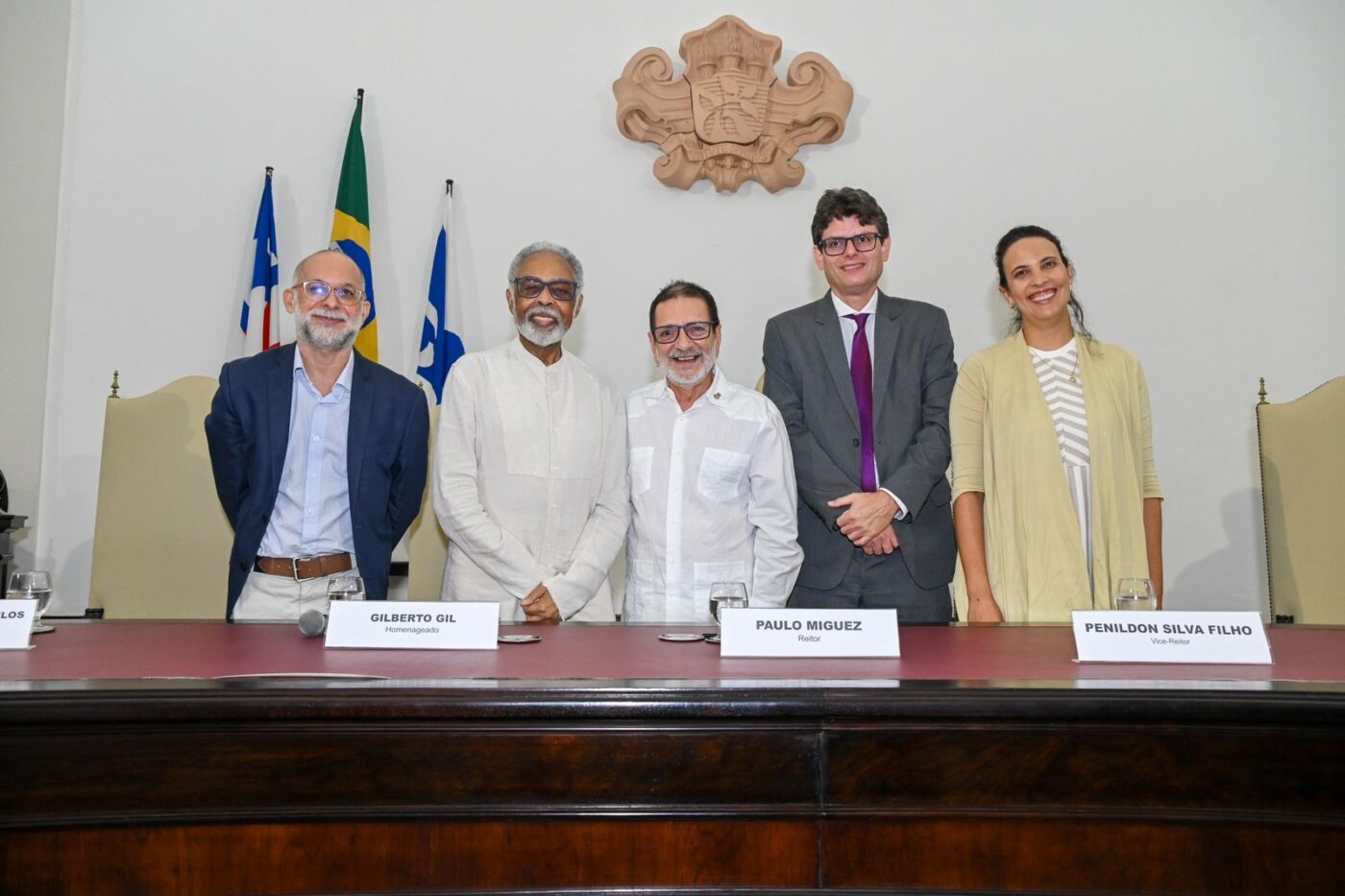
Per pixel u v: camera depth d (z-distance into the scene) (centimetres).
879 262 276
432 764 123
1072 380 263
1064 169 441
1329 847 124
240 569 243
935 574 267
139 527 339
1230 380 435
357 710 121
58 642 173
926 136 441
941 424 270
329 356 251
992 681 131
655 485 261
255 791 121
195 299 422
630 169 437
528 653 162
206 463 345
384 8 436
